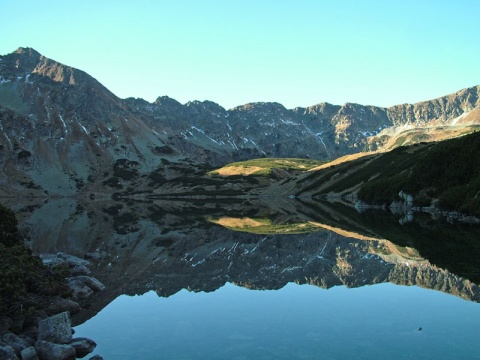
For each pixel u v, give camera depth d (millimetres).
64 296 34000
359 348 23359
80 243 72125
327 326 27359
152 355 23438
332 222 105312
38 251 62500
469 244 60000
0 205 43656
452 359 21469
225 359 22547
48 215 135500
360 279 42562
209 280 44250
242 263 54719
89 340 25141
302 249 65375
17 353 22641
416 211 123125
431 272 43094
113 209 175000
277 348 23828
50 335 25000
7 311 27125
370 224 96750
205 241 76250
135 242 74625
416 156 178625
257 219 121375
